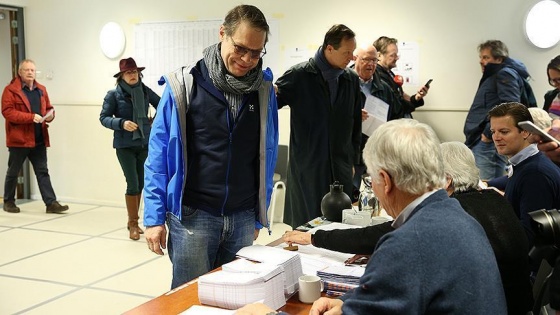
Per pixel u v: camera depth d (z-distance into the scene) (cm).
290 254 204
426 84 510
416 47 536
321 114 335
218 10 607
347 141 345
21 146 624
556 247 148
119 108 529
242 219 241
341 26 323
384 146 149
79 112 690
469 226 142
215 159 230
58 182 713
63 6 683
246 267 191
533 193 244
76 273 432
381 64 486
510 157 259
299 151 342
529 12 496
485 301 134
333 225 264
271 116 248
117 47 657
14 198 642
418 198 148
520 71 473
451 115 531
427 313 133
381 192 154
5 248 496
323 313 163
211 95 229
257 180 247
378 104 429
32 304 371
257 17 217
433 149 147
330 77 332
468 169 192
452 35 523
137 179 533
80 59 682
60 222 594
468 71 521
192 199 230
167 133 228
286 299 192
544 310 143
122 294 391
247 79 231
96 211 652
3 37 714
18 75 644
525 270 183
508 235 179
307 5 572
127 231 558
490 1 508
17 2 693
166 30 633
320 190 341
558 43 492
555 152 182
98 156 686
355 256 225
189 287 202
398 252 133
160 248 225
